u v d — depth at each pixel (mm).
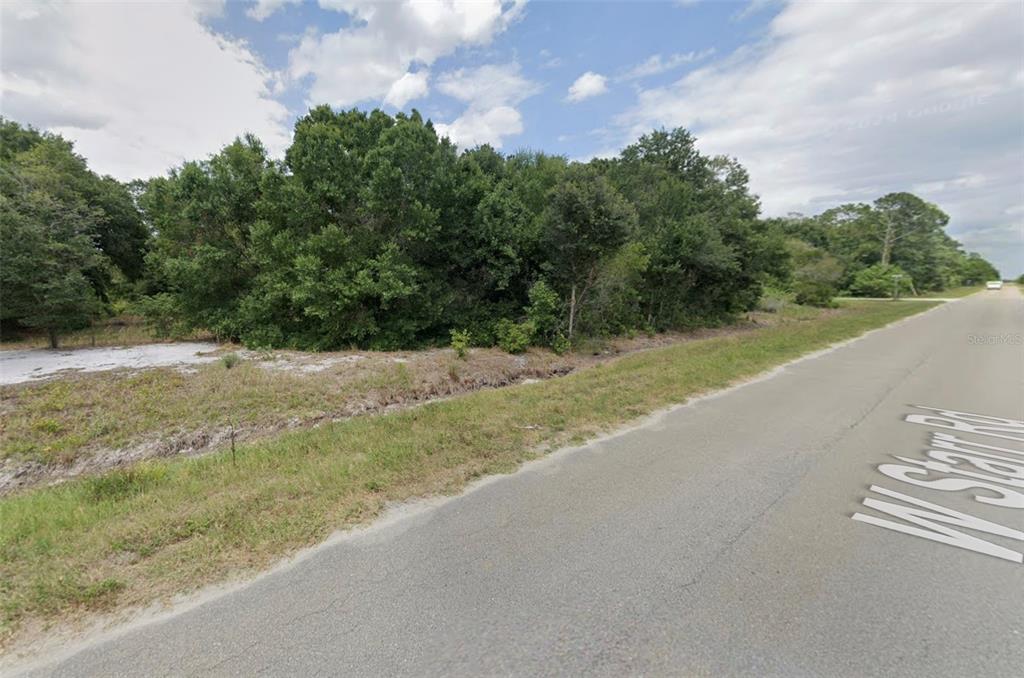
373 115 13562
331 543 2854
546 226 12711
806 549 2754
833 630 2068
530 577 2488
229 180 12555
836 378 7945
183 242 13133
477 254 12945
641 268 15438
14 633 2117
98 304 12352
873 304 33594
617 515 3197
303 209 11625
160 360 9445
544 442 4770
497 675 1845
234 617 2199
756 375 8195
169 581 2480
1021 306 28891
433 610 2230
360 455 4332
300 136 12328
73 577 2486
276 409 6793
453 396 8391
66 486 4145
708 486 3678
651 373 8305
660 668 1874
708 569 2553
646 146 30484
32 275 9711
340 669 1877
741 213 23844
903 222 59125
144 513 3225
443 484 3717
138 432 5875
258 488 3602
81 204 11445
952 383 7527
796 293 29672
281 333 12094
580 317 14164
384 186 11453
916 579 2443
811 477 3850
